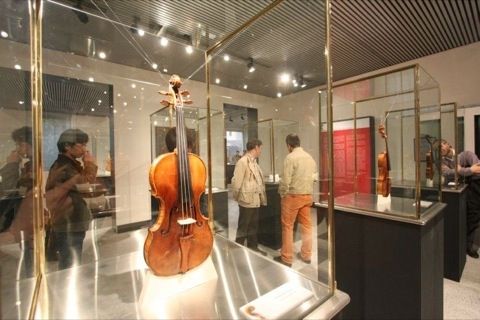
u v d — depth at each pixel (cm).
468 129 357
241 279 111
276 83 205
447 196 267
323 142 153
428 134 226
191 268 103
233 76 253
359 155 280
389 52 386
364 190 280
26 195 136
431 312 178
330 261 118
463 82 368
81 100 292
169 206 99
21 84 143
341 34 337
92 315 88
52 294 103
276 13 177
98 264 135
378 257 183
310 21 157
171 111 146
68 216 221
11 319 82
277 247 199
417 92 199
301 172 174
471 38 348
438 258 196
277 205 201
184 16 250
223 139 253
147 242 94
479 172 306
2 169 134
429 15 297
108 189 314
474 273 277
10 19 142
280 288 102
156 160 99
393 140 249
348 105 281
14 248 124
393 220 174
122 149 335
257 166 221
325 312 89
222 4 233
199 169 110
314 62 158
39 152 145
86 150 263
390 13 295
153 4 232
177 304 92
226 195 250
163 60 319
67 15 220
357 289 196
